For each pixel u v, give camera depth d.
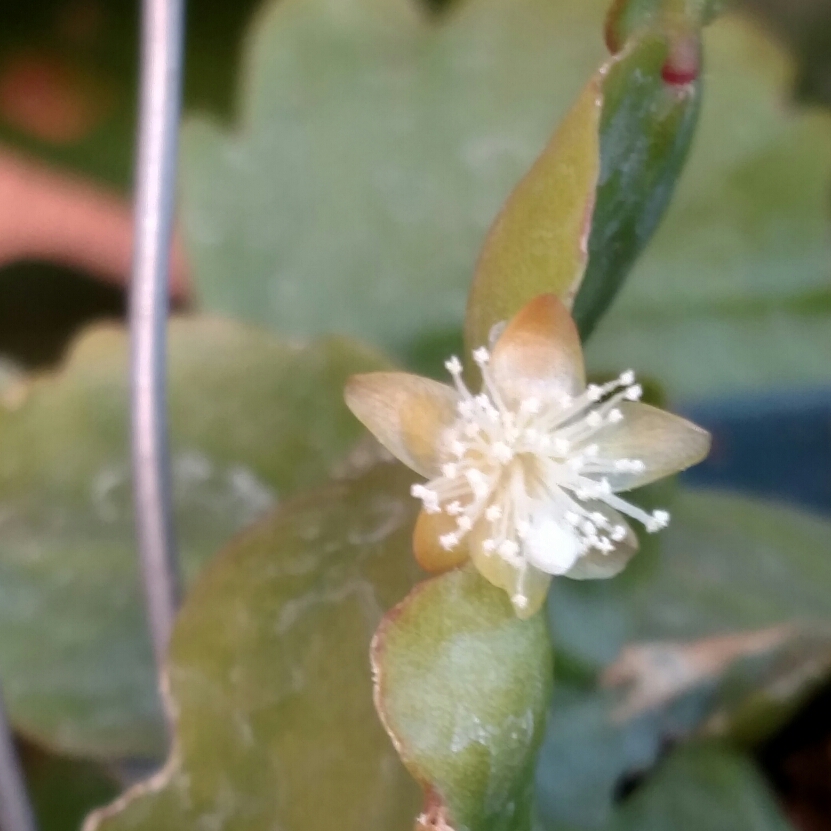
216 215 0.18
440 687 0.11
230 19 0.25
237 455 0.15
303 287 0.19
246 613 0.12
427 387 0.12
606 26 0.11
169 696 0.13
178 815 0.12
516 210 0.11
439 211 0.19
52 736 0.15
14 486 0.15
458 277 0.19
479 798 0.11
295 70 0.19
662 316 0.19
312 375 0.15
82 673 0.15
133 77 0.25
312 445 0.15
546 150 0.11
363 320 0.18
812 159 0.18
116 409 0.15
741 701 0.15
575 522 0.11
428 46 0.18
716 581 0.16
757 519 0.17
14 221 0.26
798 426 0.22
